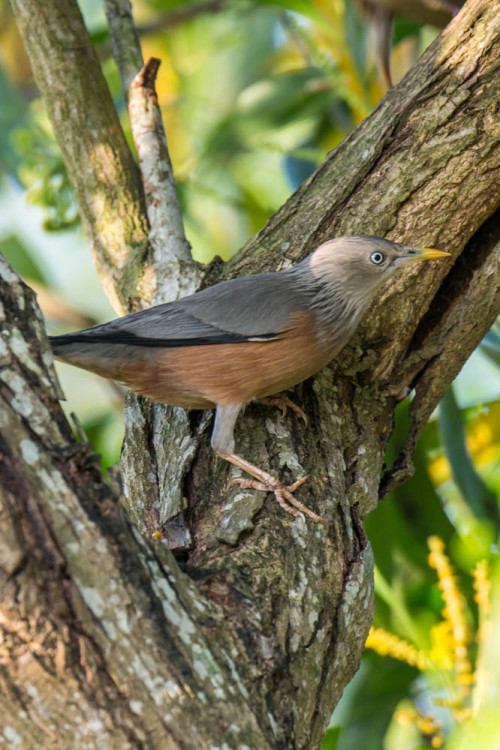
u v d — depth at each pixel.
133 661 5.45
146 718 5.39
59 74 11.05
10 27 16.30
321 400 9.09
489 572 10.64
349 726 10.67
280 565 6.94
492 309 9.22
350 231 9.69
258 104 14.41
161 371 8.93
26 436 5.59
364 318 9.57
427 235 9.52
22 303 6.09
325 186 10.07
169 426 9.00
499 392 14.49
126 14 12.13
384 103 10.03
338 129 15.47
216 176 16.31
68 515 5.52
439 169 9.41
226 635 6.01
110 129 11.31
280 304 8.86
